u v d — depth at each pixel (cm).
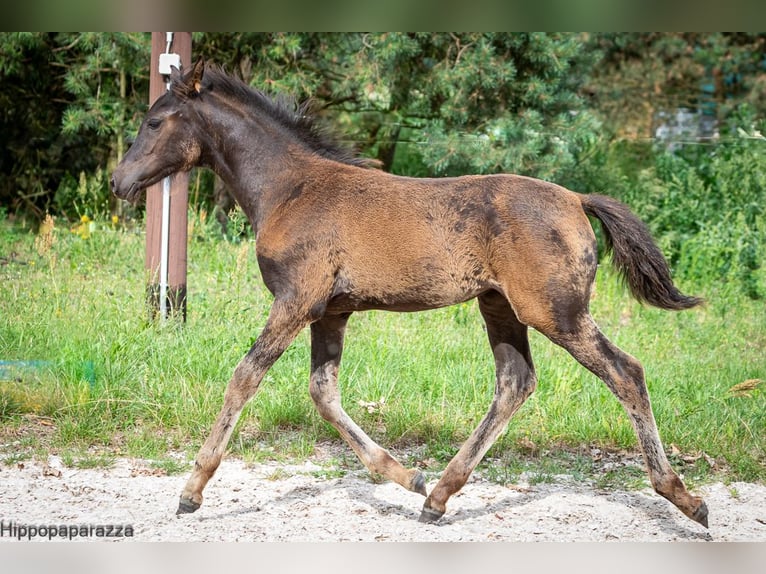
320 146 529
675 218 1209
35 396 652
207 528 469
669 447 611
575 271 461
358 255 482
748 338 898
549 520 493
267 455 593
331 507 507
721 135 1459
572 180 1209
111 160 1368
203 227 1057
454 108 1170
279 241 494
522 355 503
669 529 483
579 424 632
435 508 482
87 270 964
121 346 705
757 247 1095
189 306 837
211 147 532
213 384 666
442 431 625
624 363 462
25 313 779
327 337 518
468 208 472
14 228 1277
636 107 1614
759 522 495
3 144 1391
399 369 709
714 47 1636
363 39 1136
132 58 1152
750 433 620
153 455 584
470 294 478
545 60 1170
